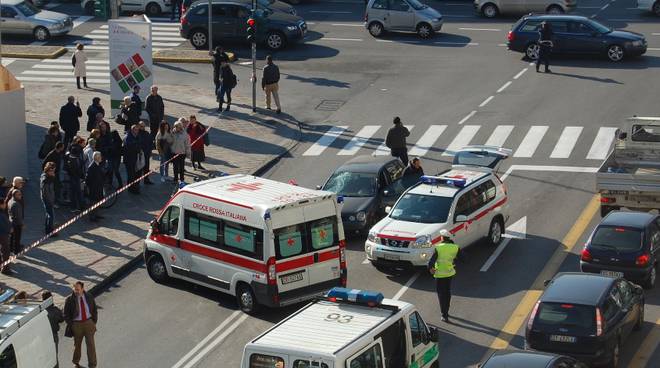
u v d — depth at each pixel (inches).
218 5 2783.0
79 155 1705.2
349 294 1046.4
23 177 1859.0
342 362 930.1
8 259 1465.3
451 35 2930.6
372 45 2844.5
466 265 1519.4
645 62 2642.7
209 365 1222.9
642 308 1286.9
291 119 2272.4
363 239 1644.9
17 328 978.7
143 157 1807.3
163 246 1453.0
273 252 1315.2
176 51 2765.7
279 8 2869.1
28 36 2930.6
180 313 1374.3
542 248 1578.5
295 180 1914.4
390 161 1754.4
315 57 2733.8
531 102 2341.3
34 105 2325.3
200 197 1402.6
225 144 2107.5
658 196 1582.2
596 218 1699.1
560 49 2655.0
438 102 2364.7
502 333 1289.4
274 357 947.3
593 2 3307.1
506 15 3117.6
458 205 1518.2
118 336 1306.6
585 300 1157.7
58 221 1685.5
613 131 2139.5
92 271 1483.8
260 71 2603.3
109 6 2504.9
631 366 1192.8
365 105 2357.3
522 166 1963.6
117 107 2224.4
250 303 1352.1
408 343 1030.4
